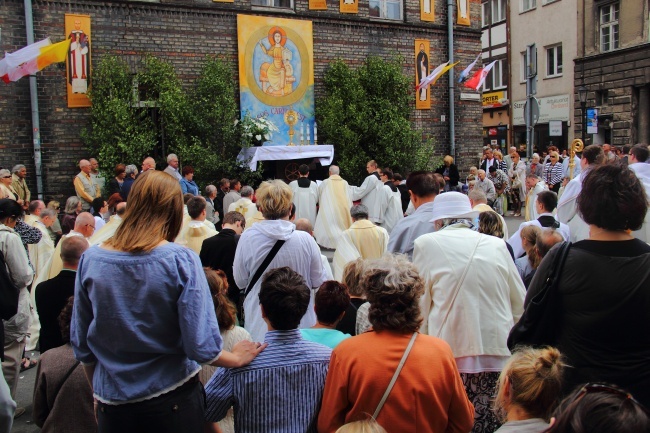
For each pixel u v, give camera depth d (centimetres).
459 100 1778
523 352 249
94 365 276
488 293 388
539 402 235
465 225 430
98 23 1324
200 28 1423
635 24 2575
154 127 1356
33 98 1265
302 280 317
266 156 1383
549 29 3155
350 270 441
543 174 1738
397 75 1605
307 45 1536
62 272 476
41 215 809
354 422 244
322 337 344
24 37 1265
